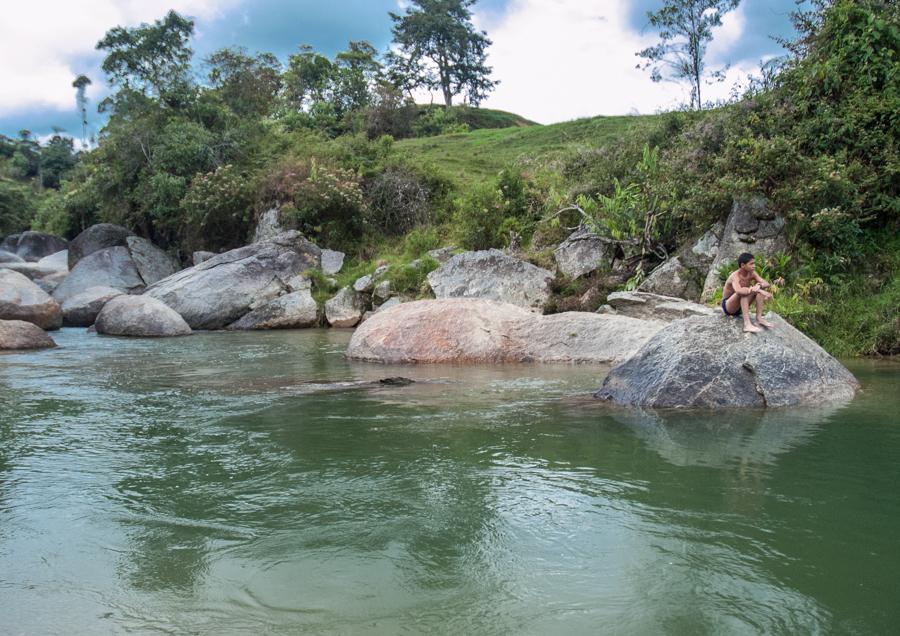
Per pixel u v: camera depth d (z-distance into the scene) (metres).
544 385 9.40
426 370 10.99
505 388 9.19
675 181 16.45
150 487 5.08
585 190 20.11
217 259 22.50
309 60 53.19
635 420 7.10
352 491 4.91
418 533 4.12
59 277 28.48
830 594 3.27
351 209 26.20
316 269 22.83
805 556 3.70
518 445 6.12
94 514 4.52
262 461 5.73
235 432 6.79
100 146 33.28
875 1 15.18
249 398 8.65
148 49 33.69
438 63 70.12
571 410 7.68
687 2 25.58
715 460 5.54
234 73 39.03
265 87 40.84
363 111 49.06
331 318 20.42
